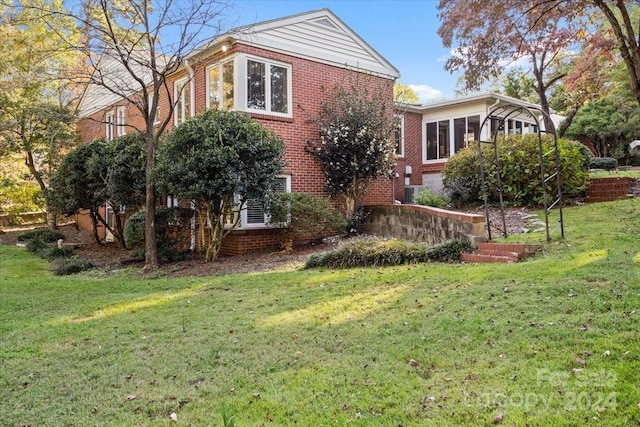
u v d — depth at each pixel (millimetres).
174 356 4051
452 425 2631
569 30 10273
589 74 11797
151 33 9180
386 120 11914
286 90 10938
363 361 3654
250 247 10328
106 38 9555
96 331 4906
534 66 16781
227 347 4184
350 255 7730
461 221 8000
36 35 11883
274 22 10570
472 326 4074
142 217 10578
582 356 3254
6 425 2992
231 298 6012
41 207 18766
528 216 9836
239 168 8594
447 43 9898
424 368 3438
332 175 11336
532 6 8938
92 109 17688
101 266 10305
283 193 9742
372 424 2709
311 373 3494
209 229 10180
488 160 11477
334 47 11812
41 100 14719
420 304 4969
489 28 9414
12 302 6598
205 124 8578
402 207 10414
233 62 10289
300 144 11094
